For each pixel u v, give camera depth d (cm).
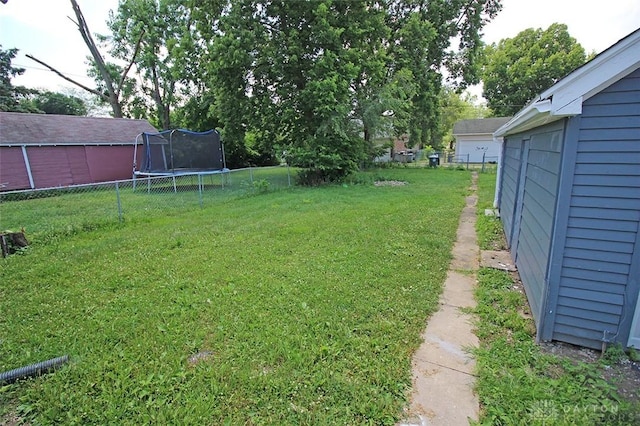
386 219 658
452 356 244
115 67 2022
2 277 395
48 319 297
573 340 254
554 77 2847
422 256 450
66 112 2830
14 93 2259
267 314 300
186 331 274
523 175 412
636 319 230
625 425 179
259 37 1170
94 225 631
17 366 233
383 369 226
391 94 1385
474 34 1841
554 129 258
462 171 1780
